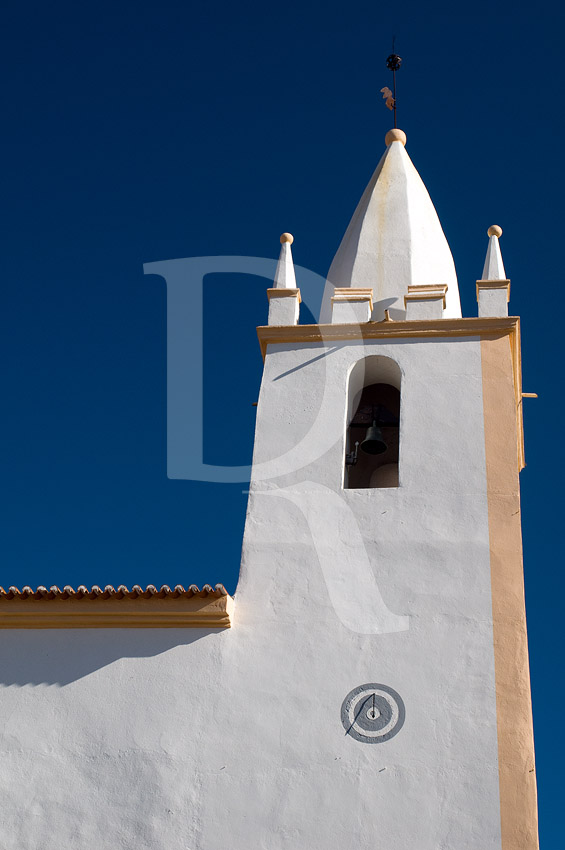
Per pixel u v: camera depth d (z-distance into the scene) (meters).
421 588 18.00
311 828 16.08
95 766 16.78
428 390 20.05
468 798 16.11
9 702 17.36
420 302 21.23
